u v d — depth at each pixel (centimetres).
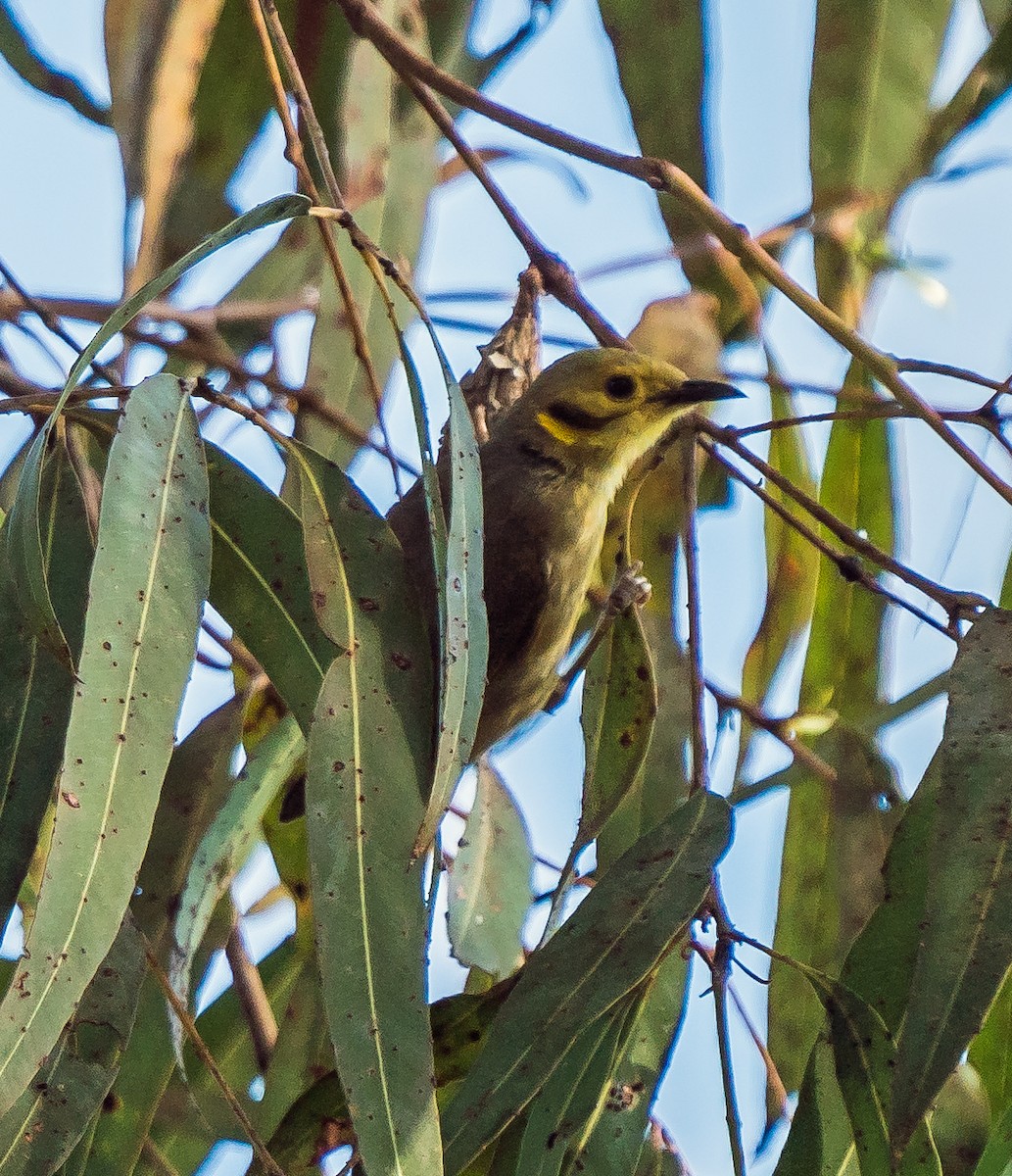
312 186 725
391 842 551
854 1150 621
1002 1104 690
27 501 504
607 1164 621
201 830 686
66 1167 641
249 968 758
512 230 802
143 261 750
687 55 850
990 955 543
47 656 577
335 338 805
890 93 841
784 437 880
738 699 805
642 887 591
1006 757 574
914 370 714
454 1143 556
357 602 583
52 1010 469
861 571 674
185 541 536
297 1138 614
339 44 878
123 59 764
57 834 482
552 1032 570
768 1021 790
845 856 802
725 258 875
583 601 884
